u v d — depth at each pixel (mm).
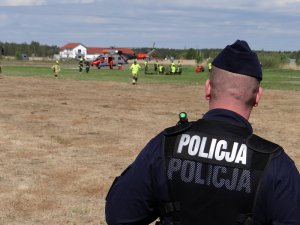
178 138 2012
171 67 54875
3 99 22266
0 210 7172
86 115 17297
